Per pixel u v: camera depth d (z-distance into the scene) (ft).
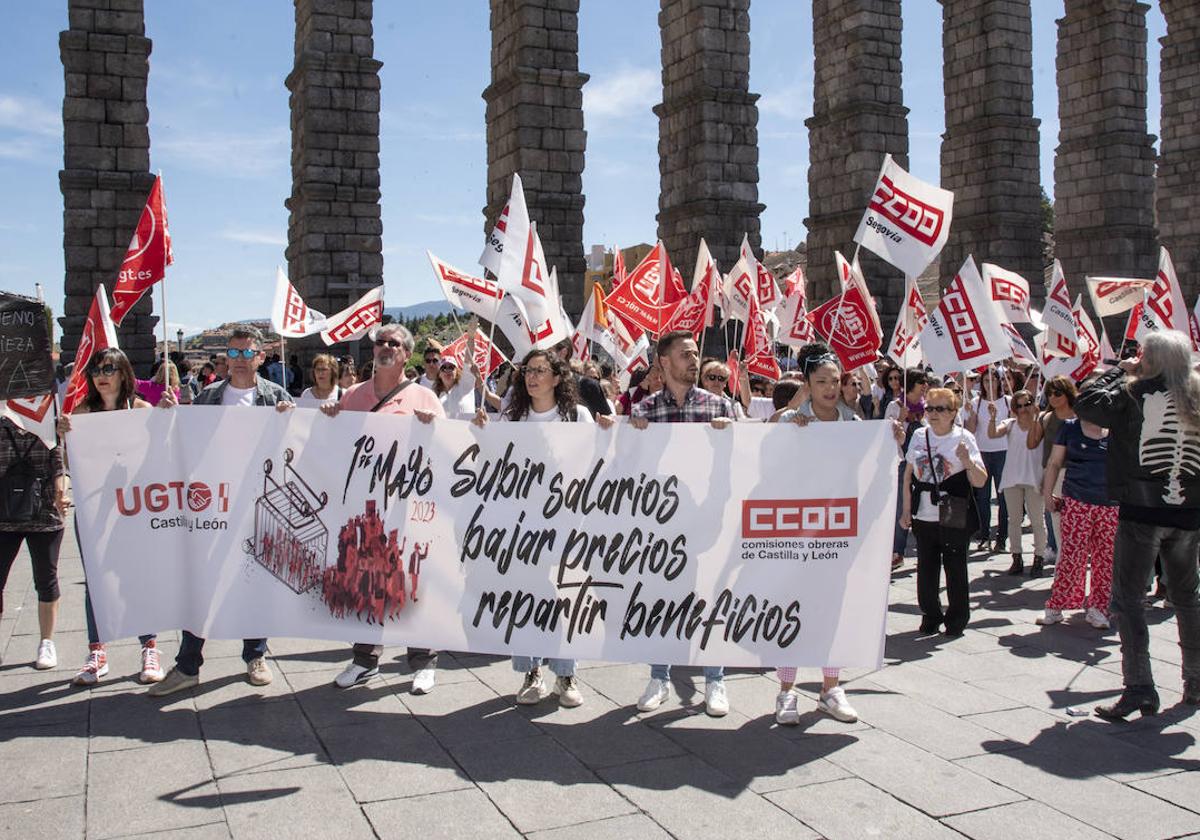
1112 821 17.72
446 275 30.07
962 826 17.49
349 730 22.21
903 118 101.55
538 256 25.40
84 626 31.40
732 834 17.17
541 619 23.62
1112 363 45.42
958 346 33.24
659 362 25.20
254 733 21.98
